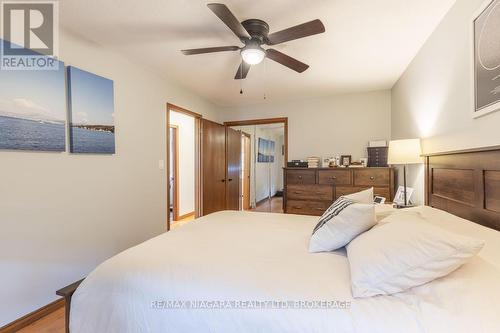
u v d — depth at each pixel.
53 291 1.93
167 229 3.26
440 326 0.73
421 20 1.90
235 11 1.78
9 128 1.66
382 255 0.95
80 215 2.15
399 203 2.58
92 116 2.23
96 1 1.70
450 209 1.67
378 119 3.73
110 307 1.06
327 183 3.51
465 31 1.56
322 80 3.27
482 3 1.36
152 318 0.99
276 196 6.00
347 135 3.91
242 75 2.50
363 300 0.88
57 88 1.95
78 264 2.13
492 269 0.85
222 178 4.58
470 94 1.49
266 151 5.90
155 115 3.06
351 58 2.58
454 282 0.84
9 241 1.69
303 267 1.13
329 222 1.35
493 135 1.29
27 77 1.76
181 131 4.98
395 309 0.83
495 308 0.72
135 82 2.75
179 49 2.42
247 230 1.75
